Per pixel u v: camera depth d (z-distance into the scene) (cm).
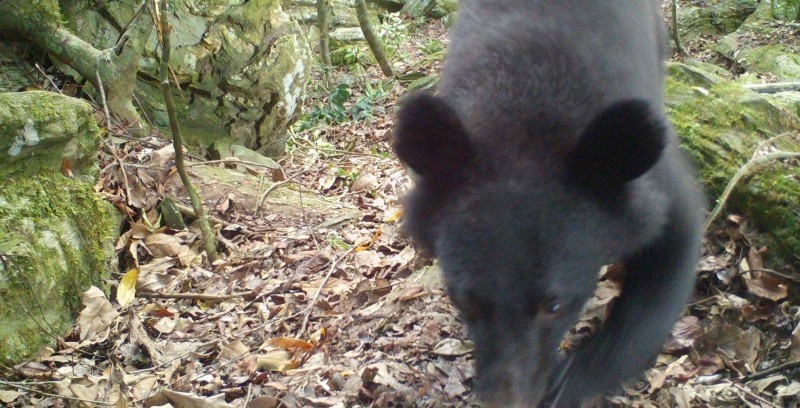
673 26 528
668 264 139
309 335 187
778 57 490
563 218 118
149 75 314
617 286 172
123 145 277
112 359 187
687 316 166
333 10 675
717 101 187
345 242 239
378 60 521
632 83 137
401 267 204
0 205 198
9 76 284
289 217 263
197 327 201
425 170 126
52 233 203
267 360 176
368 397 159
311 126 442
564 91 128
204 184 272
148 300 212
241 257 235
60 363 186
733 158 178
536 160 122
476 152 124
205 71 324
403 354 167
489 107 128
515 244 116
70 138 215
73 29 300
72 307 204
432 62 560
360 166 328
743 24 584
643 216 128
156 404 168
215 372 178
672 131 144
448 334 170
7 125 199
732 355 158
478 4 149
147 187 258
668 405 150
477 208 119
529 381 118
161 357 188
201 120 330
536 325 119
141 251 238
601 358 141
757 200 172
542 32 134
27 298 190
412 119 124
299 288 210
